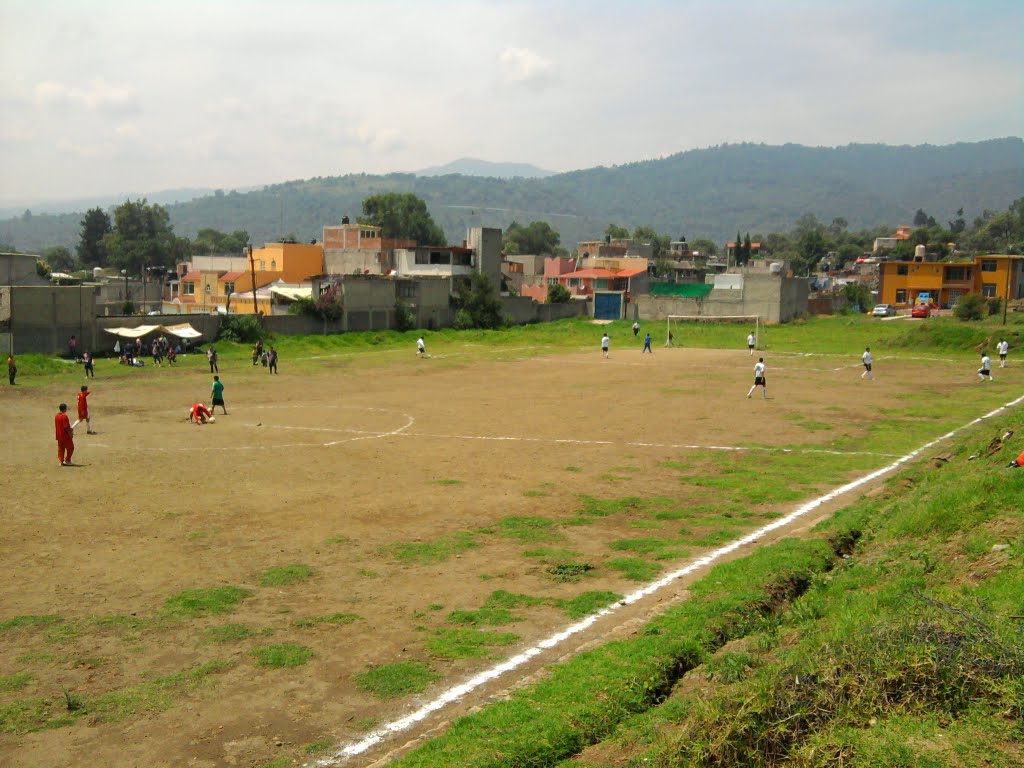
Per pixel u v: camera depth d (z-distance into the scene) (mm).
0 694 9359
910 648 7812
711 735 7484
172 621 11484
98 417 30375
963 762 6348
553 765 7801
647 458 23406
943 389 38875
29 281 67625
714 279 104812
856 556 13703
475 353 59188
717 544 15180
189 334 53531
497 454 23953
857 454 23781
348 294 65312
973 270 93500
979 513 13016
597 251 127750
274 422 29531
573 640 10844
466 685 9609
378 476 20938
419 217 131625
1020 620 8461
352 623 11484
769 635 10453
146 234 132625
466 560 14320
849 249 172375
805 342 66812
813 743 7008
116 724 8734
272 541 15312
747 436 26953
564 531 16156
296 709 9078
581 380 43656
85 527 16062
